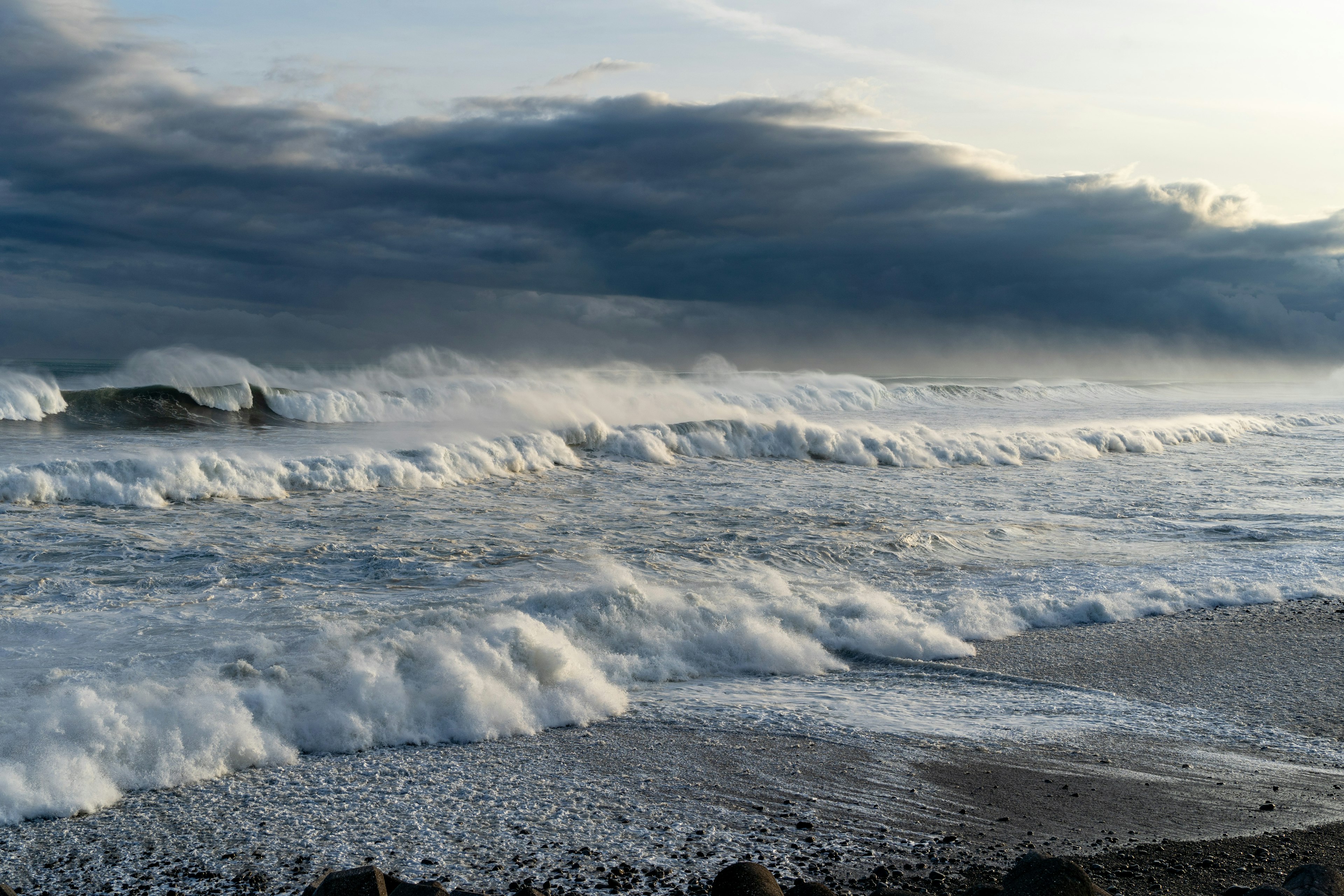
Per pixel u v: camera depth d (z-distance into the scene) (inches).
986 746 277.6
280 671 288.5
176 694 269.9
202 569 429.1
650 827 220.2
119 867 197.6
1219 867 203.2
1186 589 466.6
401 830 216.4
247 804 229.0
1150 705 317.7
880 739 281.4
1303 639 398.0
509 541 515.2
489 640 316.8
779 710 305.7
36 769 230.4
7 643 318.7
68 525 501.0
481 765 257.1
